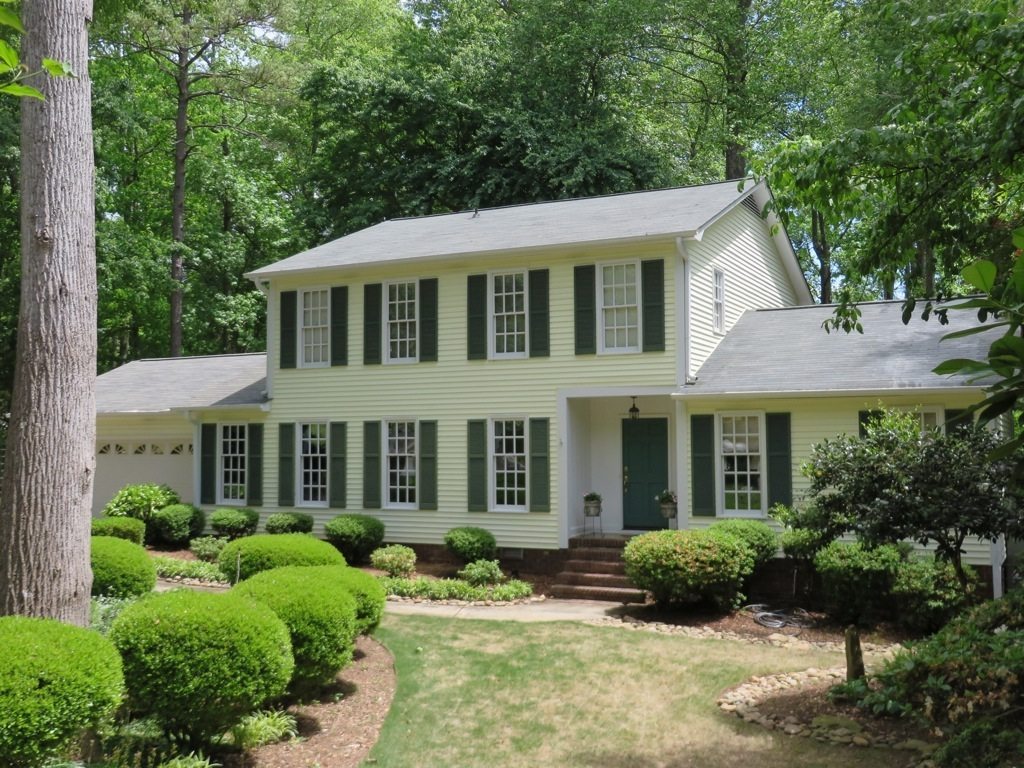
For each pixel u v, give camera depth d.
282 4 29.55
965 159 8.40
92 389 8.24
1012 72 8.32
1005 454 4.51
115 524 18.25
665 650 11.54
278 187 37.25
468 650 11.48
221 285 34.53
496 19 33.75
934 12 16.64
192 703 7.02
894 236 9.05
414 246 19.36
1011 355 4.21
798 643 12.09
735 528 14.52
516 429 17.64
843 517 9.00
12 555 7.67
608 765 7.61
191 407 20.83
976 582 12.20
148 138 34.25
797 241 32.47
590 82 31.45
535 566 17.09
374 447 19.00
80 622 7.89
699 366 16.92
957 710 7.30
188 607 7.29
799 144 9.02
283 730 8.09
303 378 19.91
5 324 25.70
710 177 33.53
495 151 29.09
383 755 7.82
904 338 16.45
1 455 26.11
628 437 18.08
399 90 29.42
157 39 28.53
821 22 27.70
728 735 8.26
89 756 6.60
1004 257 8.61
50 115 8.10
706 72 32.38
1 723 5.45
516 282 17.83
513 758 7.79
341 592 9.15
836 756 7.56
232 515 19.48
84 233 8.26
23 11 8.23
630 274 16.81
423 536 18.33
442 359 18.36
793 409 15.41
